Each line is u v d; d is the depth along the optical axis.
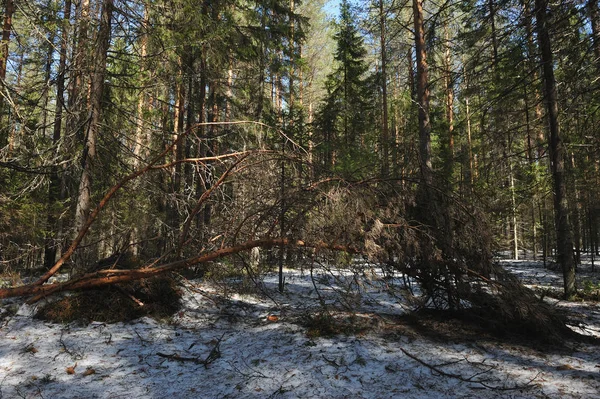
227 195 6.42
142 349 4.55
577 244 19.25
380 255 5.22
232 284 7.15
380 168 6.71
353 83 20.95
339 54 20.95
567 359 4.21
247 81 12.96
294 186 5.75
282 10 13.13
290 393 3.34
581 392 3.30
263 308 6.99
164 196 8.40
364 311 6.56
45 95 7.94
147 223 9.06
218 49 10.27
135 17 8.38
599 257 25.17
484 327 5.39
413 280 6.15
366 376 3.72
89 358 4.20
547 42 9.66
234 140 10.52
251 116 12.64
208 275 6.99
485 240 5.41
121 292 6.18
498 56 10.17
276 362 4.11
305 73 24.25
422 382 3.57
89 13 7.81
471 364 4.05
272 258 6.94
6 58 8.21
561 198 9.28
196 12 8.49
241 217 6.24
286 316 6.19
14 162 7.58
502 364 4.06
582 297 8.73
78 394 3.31
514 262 21.28
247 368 3.95
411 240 5.30
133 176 6.04
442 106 20.28
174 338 5.05
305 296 8.30
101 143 8.70
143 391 3.40
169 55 8.81
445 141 18.78
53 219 10.61
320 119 15.66
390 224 5.33
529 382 3.55
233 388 3.46
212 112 11.91
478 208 5.58
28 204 9.31
